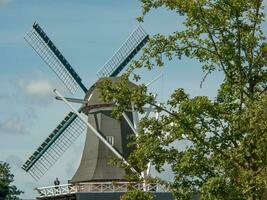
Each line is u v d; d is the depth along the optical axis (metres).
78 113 142.25
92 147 145.00
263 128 55.19
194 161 58.53
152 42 61.72
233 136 57.88
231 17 59.97
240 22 60.12
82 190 132.50
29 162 151.25
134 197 61.44
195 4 59.28
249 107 56.81
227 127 58.50
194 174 58.97
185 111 58.41
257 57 60.19
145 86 61.16
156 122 60.84
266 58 60.09
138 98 60.47
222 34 60.19
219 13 60.12
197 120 58.81
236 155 56.97
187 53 61.41
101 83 62.09
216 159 58.25
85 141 147.88
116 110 61.72
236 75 60.59
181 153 60.31
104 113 144.50
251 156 57.53
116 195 129.00
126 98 61.03
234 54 59.97
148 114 74.94
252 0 60.47
